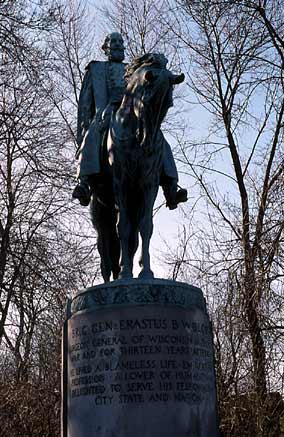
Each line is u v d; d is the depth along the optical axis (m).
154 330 6.37
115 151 6.91
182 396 6.25
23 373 17.47
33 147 15.77
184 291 6.65
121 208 7.03
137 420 6.12
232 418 13.18
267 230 13.48
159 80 6.39
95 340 6.49
